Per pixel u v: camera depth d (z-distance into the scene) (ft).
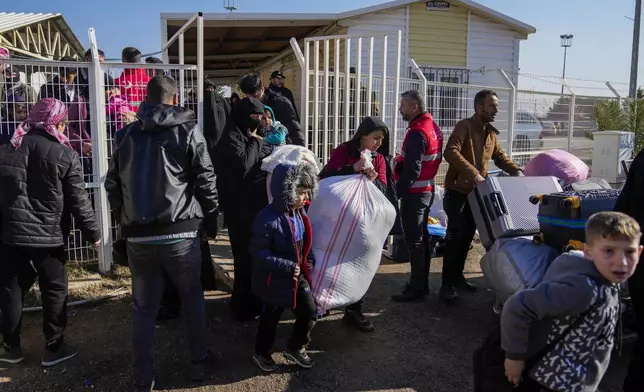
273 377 10.71
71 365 11.09
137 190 9.57
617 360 11.46
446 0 42.14
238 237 12.74
